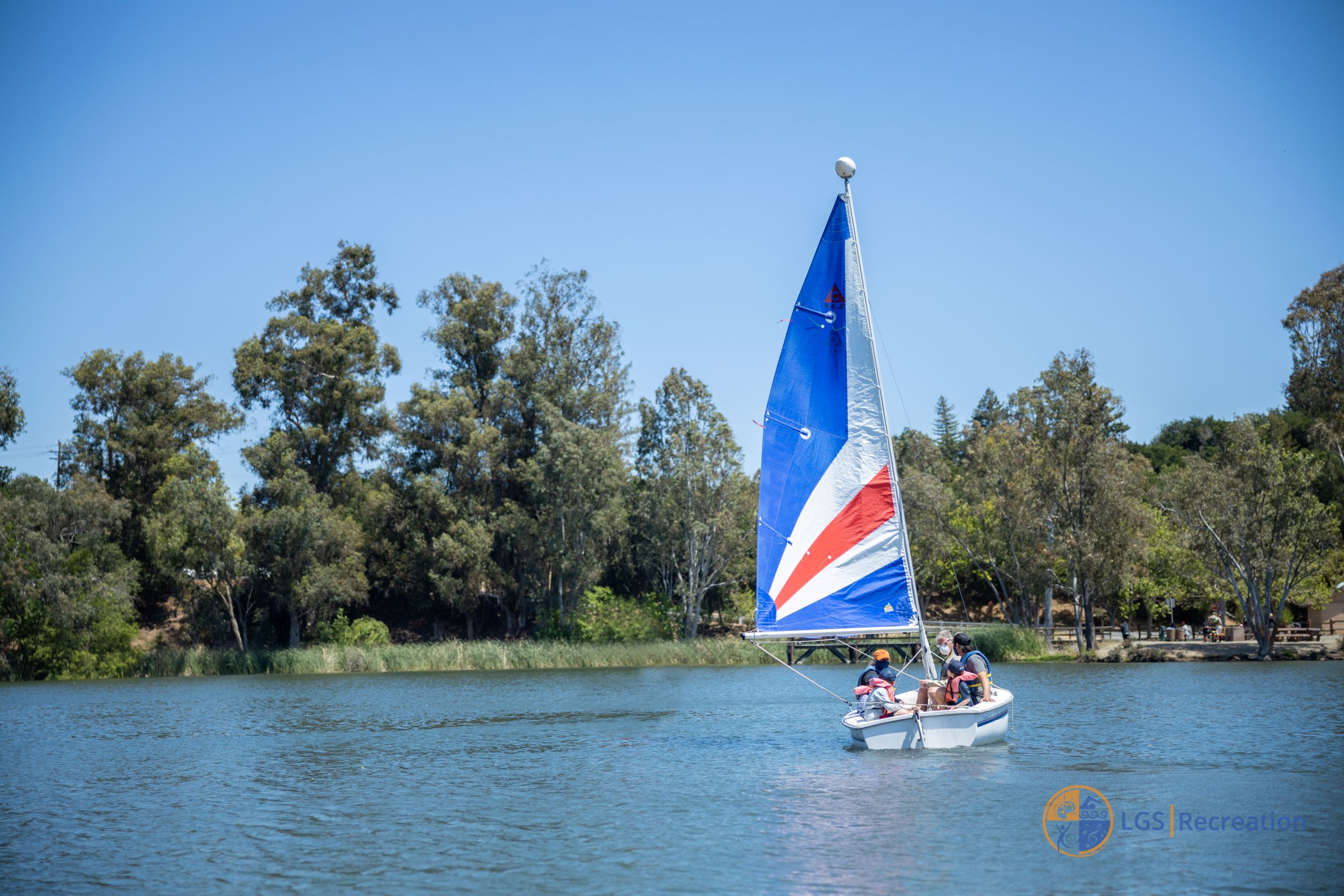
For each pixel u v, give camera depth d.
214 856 14.10
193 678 59.41
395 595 87.50
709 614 85.75
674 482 76.44
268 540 72.81
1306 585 60.09
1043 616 87.75
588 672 55.47
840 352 20.98
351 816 16.67
